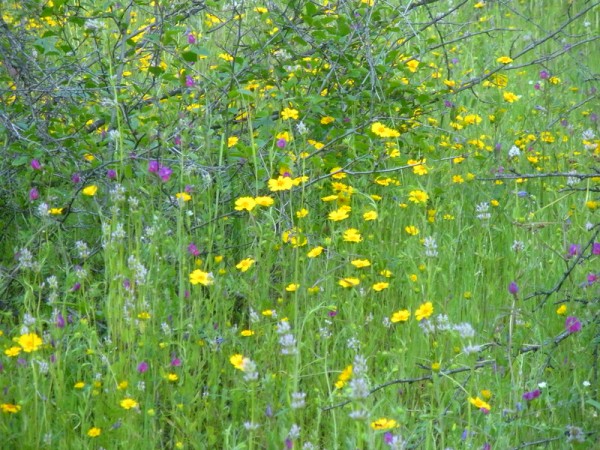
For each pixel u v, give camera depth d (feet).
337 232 14.60
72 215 15.31
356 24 15.89
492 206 15.93
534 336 13.67
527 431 12.87
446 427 12.98
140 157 14.90
